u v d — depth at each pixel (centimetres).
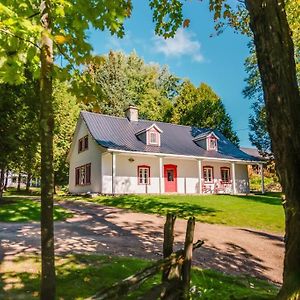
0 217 1251
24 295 448
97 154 2466
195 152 2764
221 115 4341
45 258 319
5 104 1664
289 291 345
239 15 896
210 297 454
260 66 402
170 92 5506
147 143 2566
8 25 255
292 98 382
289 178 373
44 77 338
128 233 1033
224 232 1114
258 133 3472
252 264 778
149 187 2541
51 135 338
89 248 782
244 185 3023
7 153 1739
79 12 349
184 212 1512
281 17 398
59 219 1262
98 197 2120
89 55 371
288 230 372
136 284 286
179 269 355
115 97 4606
